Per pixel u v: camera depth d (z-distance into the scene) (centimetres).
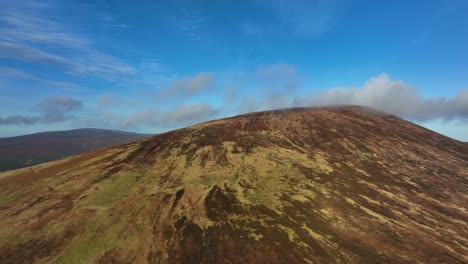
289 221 3797
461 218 4503
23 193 5200
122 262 3253
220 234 3531
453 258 3334
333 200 4497
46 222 4150
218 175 5222
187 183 4956
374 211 4322
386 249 3359
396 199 4875
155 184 5062
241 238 3444
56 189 5225
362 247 3356
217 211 4047
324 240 3434
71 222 4075
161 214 4081
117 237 3688
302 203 4288
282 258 3109
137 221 3981
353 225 3838
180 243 3444
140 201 4488
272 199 4359
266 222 3759
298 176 5250
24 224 4125
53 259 3375
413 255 3294
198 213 4028
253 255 3164
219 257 3159
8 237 3841
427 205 4819
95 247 3531
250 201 4291
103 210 4328
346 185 5122
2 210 4606
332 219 3931
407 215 4356
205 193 4547
